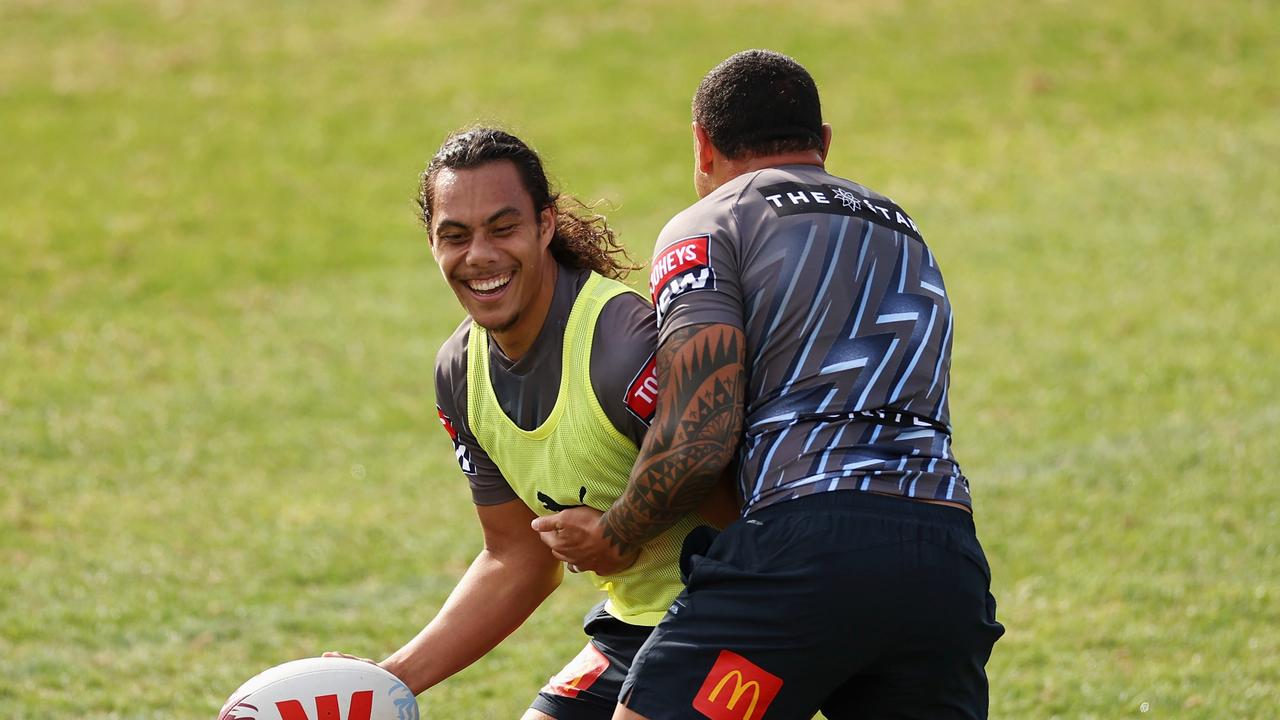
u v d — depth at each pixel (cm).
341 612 2128
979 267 4209
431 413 3225
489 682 1822
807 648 948
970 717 1004
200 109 5962
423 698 1764
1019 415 3027
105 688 1827
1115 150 5428
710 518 1088
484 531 1218
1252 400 3034
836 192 1048
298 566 2323
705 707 958
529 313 1075
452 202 1043
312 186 5203
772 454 975
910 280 1026
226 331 3850
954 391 3203
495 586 1206
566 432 1078
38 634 2025
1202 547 2247
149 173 5272
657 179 5309
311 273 4406
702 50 6725
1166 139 5534
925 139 5681
